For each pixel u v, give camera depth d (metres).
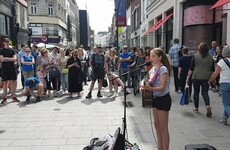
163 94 4.12
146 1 29.84
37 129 6.13
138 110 7.92
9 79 9.09
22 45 10.54
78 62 10.26
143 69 10.20
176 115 7.19
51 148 4.99
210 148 3.42
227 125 6.27
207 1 13.96
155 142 5.23
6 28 24.27
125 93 4.09
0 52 8.99
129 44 49.50
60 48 11.16
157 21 24.22
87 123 6.58
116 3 20.41
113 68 13.95
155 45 24.97
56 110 8.01
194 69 7.19
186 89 7.81
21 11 30.47
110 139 3.91
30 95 9.80
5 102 9.10
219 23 13.29
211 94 10.13
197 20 14.34
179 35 16.39
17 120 6.91
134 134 5.72
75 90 10.24
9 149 4.96
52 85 10.47
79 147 5.03
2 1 22.33
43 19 51.59
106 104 8.88
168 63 4.25
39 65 10.49
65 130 6.04
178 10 16.39
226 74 5.84
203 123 6.44
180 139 5.38
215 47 11.29
